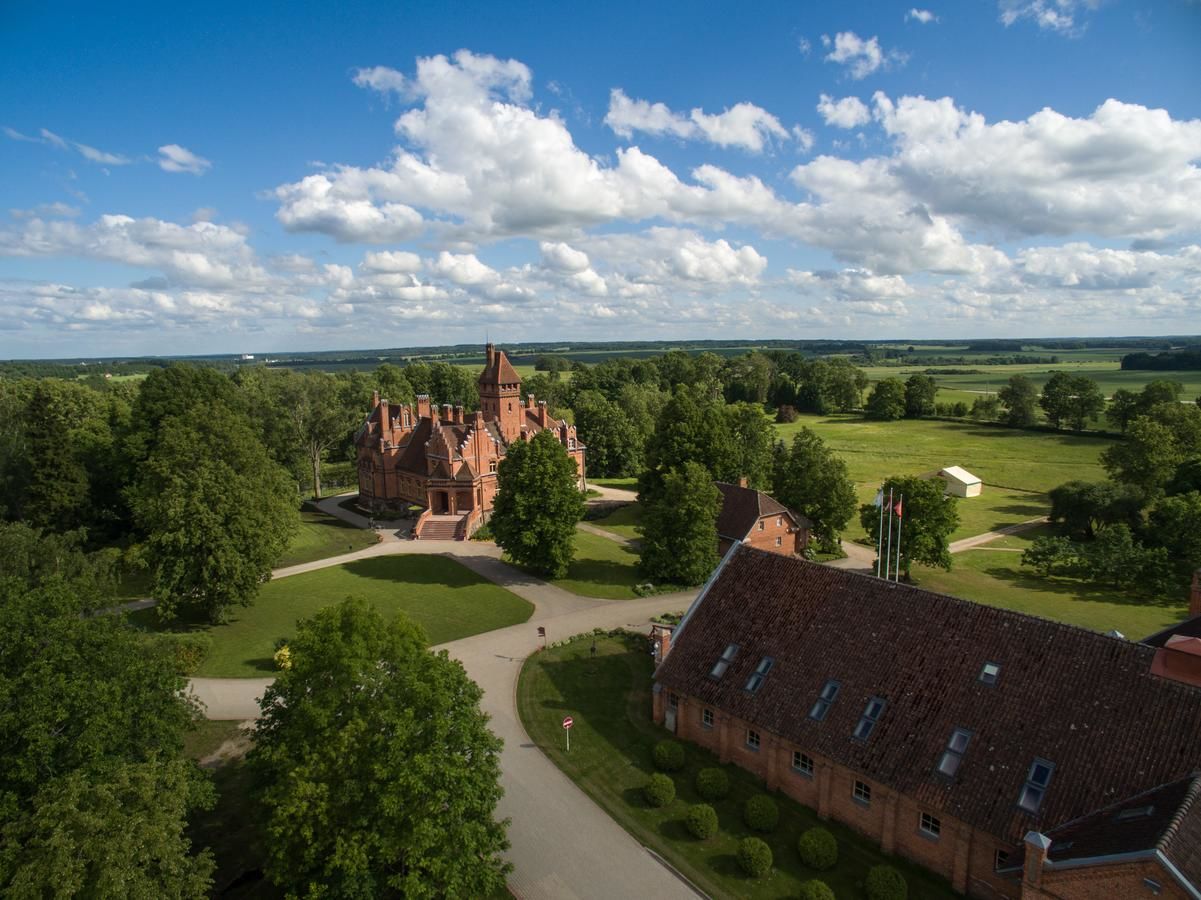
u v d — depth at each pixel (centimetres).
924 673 3372
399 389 16888
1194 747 2592
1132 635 6000
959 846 2911
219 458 6588
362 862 2550
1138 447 9900
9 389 11894
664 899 3027
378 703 2816
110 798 2359
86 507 8100
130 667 3056
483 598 6712
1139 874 2147
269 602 6575
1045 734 2916
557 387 18462
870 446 15938
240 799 3709
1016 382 17925
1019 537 9106
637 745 4178
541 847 3344
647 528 7044
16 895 2119
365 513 10344
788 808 3544
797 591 4084
